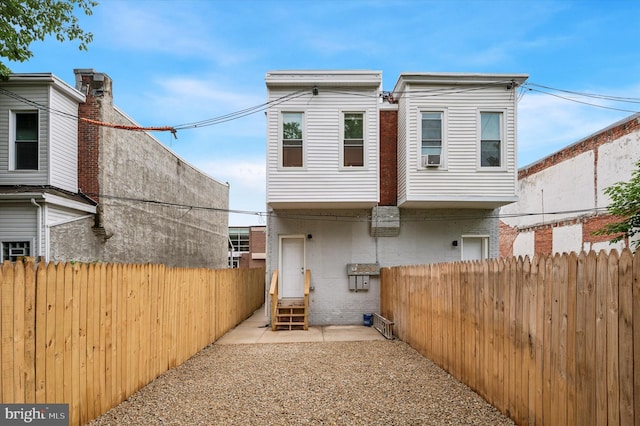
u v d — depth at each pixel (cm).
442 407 527
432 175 1252
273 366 763
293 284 1362
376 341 1025
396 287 1095
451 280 690
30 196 1151
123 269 566
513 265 477
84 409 468
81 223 1308
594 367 330
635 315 288
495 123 1276
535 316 427
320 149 1262
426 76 1253
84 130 1370
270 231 1347
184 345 814
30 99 1250
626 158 1352
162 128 1168
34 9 1153
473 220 1359
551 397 394
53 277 418
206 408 529
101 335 506
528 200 1988
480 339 571
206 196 2589
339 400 559
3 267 364
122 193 1505
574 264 362
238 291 1384
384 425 470
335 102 1272
